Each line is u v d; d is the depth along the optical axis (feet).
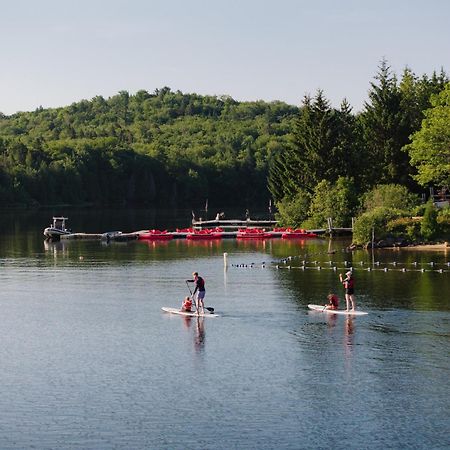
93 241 404.98
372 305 197.26
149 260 310.45
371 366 147.23
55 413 127.24
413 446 114.01
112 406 129.90
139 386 139.13
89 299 216.74
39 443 116.47
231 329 176.45
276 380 140.77
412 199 387.34
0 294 226.79
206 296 216.74
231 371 146.20
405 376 141.38
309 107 448.24
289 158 458.91
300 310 194.70
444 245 332.39
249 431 119.55
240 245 371.56
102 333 175.83
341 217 418.10
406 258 295.48
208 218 645.10
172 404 130.31
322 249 342.23
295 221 445.37
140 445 115.34
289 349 159.12
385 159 433.07
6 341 170.19
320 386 137.28
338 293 216.74
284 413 126.00
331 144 441.68
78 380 142.61
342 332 171.12
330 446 114.32
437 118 354.95
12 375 146.00
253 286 232.73
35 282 250.16
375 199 389.39
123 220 613.93
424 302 199.62
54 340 170.40
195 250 350.23
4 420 124.77
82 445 115.65
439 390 134.41
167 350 160.76
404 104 473.67
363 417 123.95
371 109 441.68
